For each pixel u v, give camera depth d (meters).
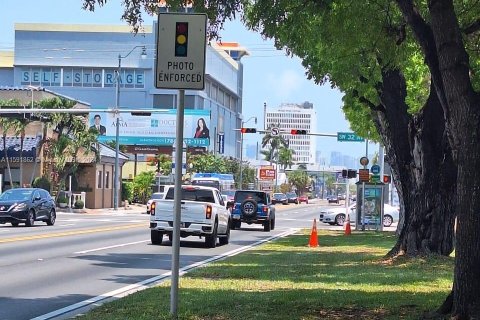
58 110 44.38
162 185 84.69
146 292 14.33
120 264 21.22
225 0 13.59
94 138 64.19
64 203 63.59
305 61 22.56
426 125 20.34
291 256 23.83
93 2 13.23
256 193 44.00
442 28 10.34
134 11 14.14
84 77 112.75
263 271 18.75
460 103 10.11
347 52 19.58
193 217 28.17
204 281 16.48
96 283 16.94
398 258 21.09
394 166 29.42
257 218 43.16
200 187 30.25
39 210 39.53
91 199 71.31
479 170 9.97
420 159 20.88
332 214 53.78
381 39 17.94
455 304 10.23
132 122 96.94
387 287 15.38
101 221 48.44
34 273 18.55
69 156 64.19
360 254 24.66
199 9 13.48
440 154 20.45
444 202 20.64
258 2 15.09
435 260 20.19
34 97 65.81
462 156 10.08
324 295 13.82
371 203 44.41
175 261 10.62
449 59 10.24
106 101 111.69
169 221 28.23
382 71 20.47
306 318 11.20
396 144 21.50
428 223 20.78
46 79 113.31
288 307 12.29
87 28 112.50
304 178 190.50
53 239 29.61
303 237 35.72
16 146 62.69
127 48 111.12
